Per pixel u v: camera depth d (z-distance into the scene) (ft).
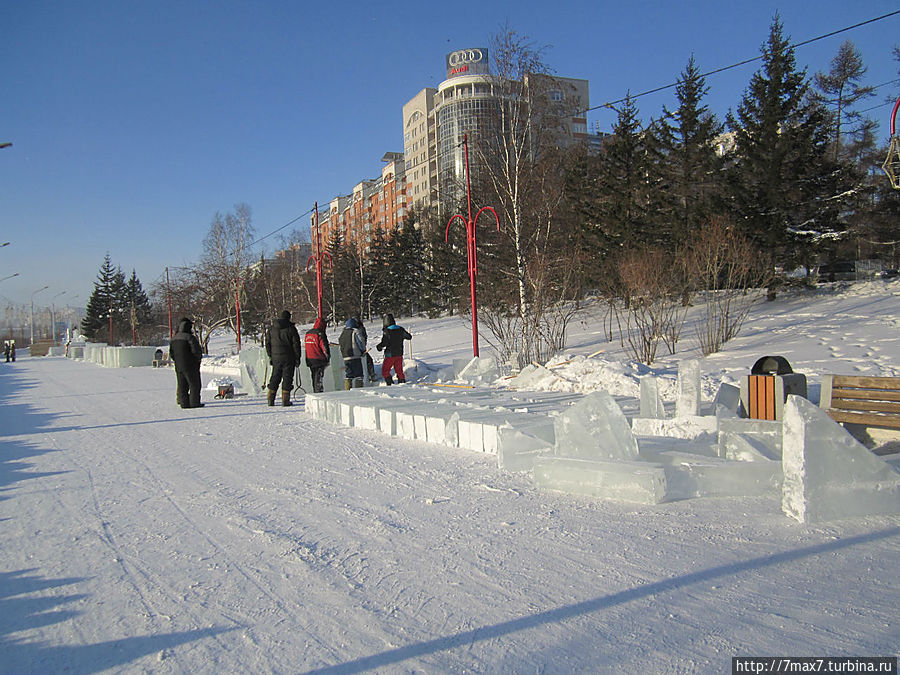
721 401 24.86
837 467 14.23
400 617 10.06
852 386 19.76
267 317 168.04
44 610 10.80
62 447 27.53
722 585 10.80
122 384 65.67
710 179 90.58
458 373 46.01
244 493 18.31
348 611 10.34
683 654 8.59
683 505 15.62
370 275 191.31
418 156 276.82
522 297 54.90
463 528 14.38
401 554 12.89
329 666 8.61
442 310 163.12
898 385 18.72
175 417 36.37
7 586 11.93
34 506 17.67
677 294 54.70
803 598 10.21
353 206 325.21
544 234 67.31
